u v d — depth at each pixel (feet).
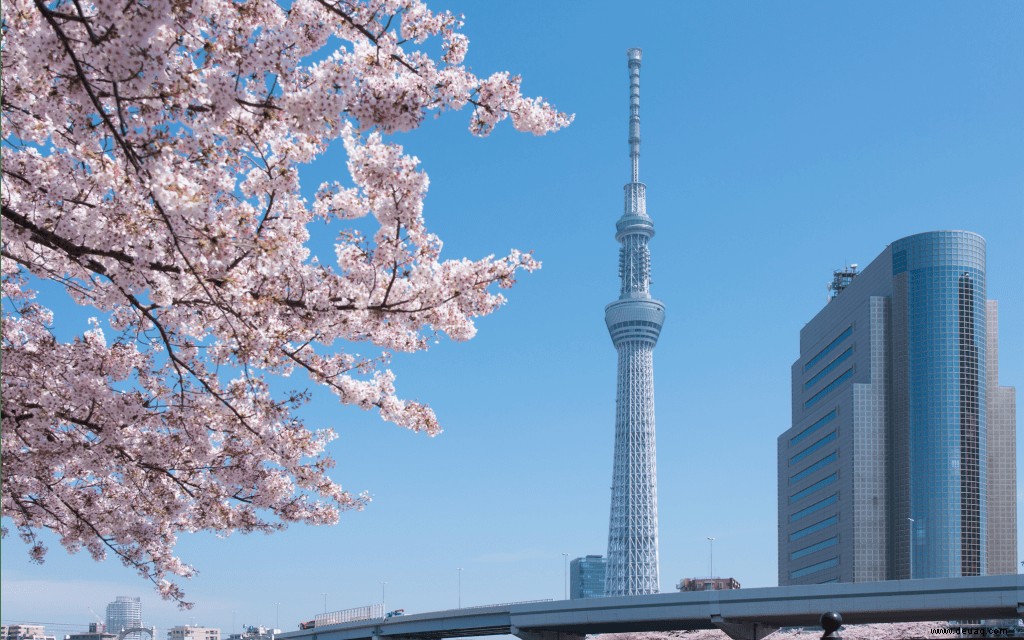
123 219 47.60
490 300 53.42
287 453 59.93
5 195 49.42
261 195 54.39
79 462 61.16
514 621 454.40
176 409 58.95
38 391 56.24
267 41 44.16
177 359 54.44
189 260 47.57
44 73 47.14
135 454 59.52
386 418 59.21
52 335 57.26
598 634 495.82
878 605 351.05
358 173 49.39
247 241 49.42
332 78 44.11
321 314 51.62
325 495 63.62
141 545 67.62
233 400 60.64
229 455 61.52
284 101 44.34
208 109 45.78
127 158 45.75
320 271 51.98
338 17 48.14
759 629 401.29
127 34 40.14
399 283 53.06
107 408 54.95
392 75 47.01
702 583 604.90
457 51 48.34
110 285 50.08
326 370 58.95
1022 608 324.80
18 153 49.39
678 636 463.83
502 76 48.83
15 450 56.95
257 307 49.88
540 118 49.29
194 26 46.44
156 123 44.93
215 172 50.93
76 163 48.78
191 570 71.56
